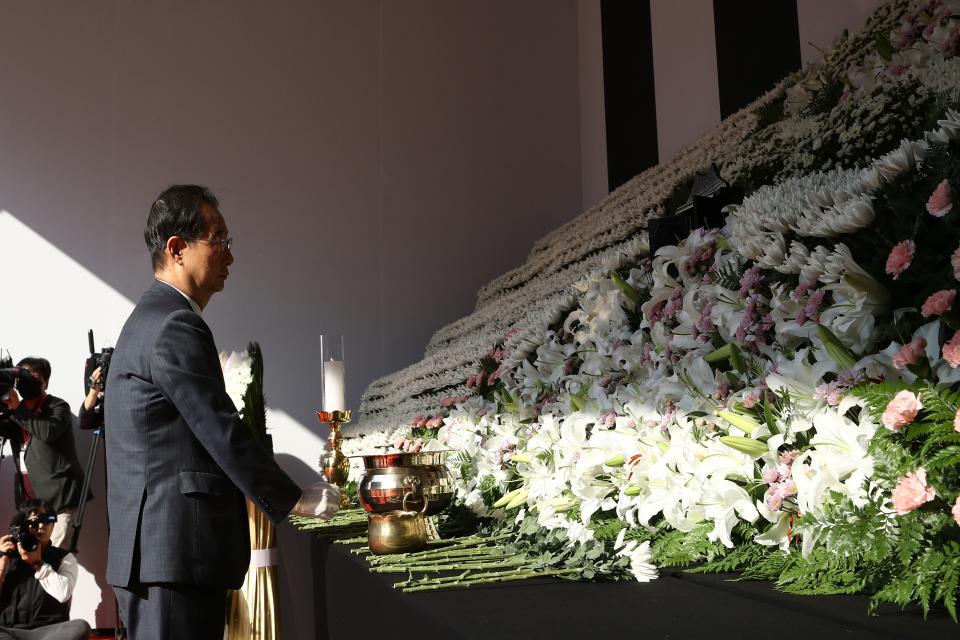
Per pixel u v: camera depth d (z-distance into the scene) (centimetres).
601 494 150
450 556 162
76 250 526
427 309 576
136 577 162
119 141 543
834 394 99
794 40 386
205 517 167
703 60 448
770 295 126
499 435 206
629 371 162
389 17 601
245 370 270
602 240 342
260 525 249
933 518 84
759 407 116
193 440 171
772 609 97
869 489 96
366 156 583
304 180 570
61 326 518
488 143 604
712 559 126
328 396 298
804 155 176
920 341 89
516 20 621
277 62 577
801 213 120
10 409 448
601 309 183
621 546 137
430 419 311
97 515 498
